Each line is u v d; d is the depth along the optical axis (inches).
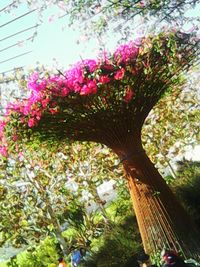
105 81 252.2
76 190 695.7
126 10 226.8
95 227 664.4
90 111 263.6
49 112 261.3
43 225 689.6
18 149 289.3
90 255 362.3
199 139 749.9
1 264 780.6
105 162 663.1
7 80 187.2
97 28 228.7
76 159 677.3
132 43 263.6
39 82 262.8
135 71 259.9
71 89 254.2
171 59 255.6
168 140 745.6
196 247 257.9
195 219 294.5
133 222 358.9
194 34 240.7
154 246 265.3
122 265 319.6
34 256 723.4
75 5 223.0
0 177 687.7
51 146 296.8
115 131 271.4
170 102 716.0
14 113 269.3
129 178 275.9
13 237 700.7
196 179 354.0
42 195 698.8
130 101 267.4
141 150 274.7
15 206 702.5
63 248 682.8
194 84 685.9
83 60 260.5
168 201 266.4
